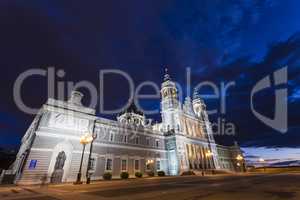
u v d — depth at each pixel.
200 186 17.22
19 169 27.41
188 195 11.66
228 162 74.75
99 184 22.12
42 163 27.08
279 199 9.26
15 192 15.58
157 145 48.44
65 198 11.64
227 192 12.46
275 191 12.38
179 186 17.91
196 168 54.03
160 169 46.25
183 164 48.22
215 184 19.03
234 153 77.81
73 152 30.81
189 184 19.89
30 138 31.09
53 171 27.73
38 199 11.52
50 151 28.34
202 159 58.41
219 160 70.62
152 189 15.95
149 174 41.50
